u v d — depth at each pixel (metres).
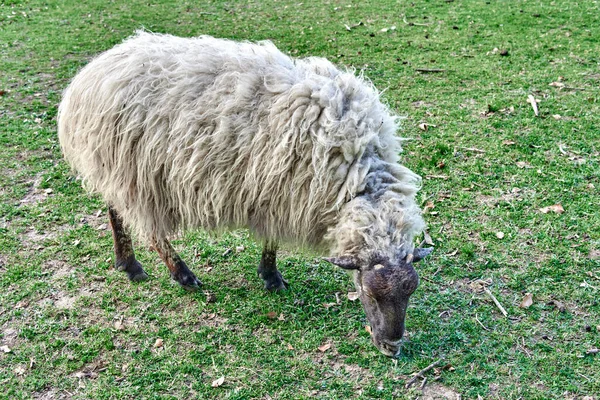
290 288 2.97
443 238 3.16
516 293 2.89
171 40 2.82
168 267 2.96
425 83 4.52
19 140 3.90
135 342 2.75
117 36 5.88
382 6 6.63
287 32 5.85
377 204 2.51
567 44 5.14
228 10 6.77
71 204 3.44
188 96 2.65
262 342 2.75
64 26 6.28
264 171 2.59
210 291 2.96
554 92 4.24
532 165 3.54
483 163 3.58
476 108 4.08
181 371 2.65
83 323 2.83
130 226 2.90
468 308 2.85
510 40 5.31
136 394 2.58
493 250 3.09
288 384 2.61
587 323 2.76
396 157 2.67
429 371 2.63
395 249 2.44
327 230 2.62
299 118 2.55
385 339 2.45
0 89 4.63
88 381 2.62
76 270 3.06
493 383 2.58
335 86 2.60
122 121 2.70
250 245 3.20
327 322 2.82
